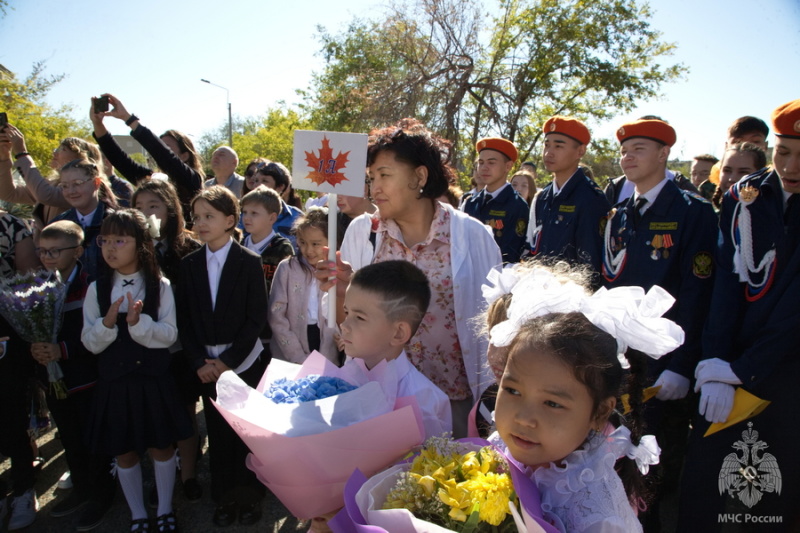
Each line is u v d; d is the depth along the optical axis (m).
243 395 1.57
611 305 1.21
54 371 3.03
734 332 2.38
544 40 18.36
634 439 1.33
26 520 3.10
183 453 3.32
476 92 18.66
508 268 1.62
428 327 2.15
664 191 2.82
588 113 19.45
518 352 1.16
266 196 3.87
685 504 2.45
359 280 1.72
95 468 3.14
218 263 3.06
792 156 2.14
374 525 1.19
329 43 21.41
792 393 2.23
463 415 2.20
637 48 18.48
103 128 4.35
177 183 4.44
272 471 1.48
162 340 2.91
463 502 1.16
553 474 1.21
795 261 2.19
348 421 1.46
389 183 2.02
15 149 4.18
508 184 4.80
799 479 2.25
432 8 17.05
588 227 3.36
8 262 3.38
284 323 3.36
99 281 3.00
